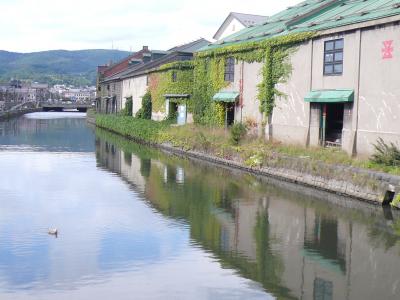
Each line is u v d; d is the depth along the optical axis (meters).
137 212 14.64
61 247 11.18
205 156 26.78
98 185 19.12
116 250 11.03
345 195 16.28
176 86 38.66
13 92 110.00
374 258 10.68
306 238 12.07
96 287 8.91
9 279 9.23
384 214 14.23
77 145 35.19
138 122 40.69
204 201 16.17
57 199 16.41
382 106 17.47
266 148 22.08
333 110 21.36
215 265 10.14
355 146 18.58
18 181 19.78
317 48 21.02
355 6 22.20
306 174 18.42
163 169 23.33
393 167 15.44
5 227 12.82
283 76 23.50
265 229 12.87
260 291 8.85
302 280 9.38
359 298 8.60
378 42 17.62
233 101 27.94
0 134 43.50
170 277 9.45
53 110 119.56
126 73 57.41
